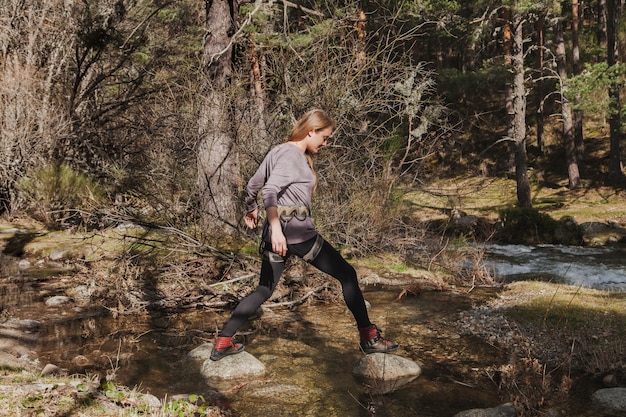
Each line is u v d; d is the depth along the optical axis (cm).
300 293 621
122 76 1378
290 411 329
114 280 654
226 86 802
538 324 488
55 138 1212
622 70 1794
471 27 1983
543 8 1859
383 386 371
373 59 804
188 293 616
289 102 791
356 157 820
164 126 805
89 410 281
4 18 1321
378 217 824
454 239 959
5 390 298
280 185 357
